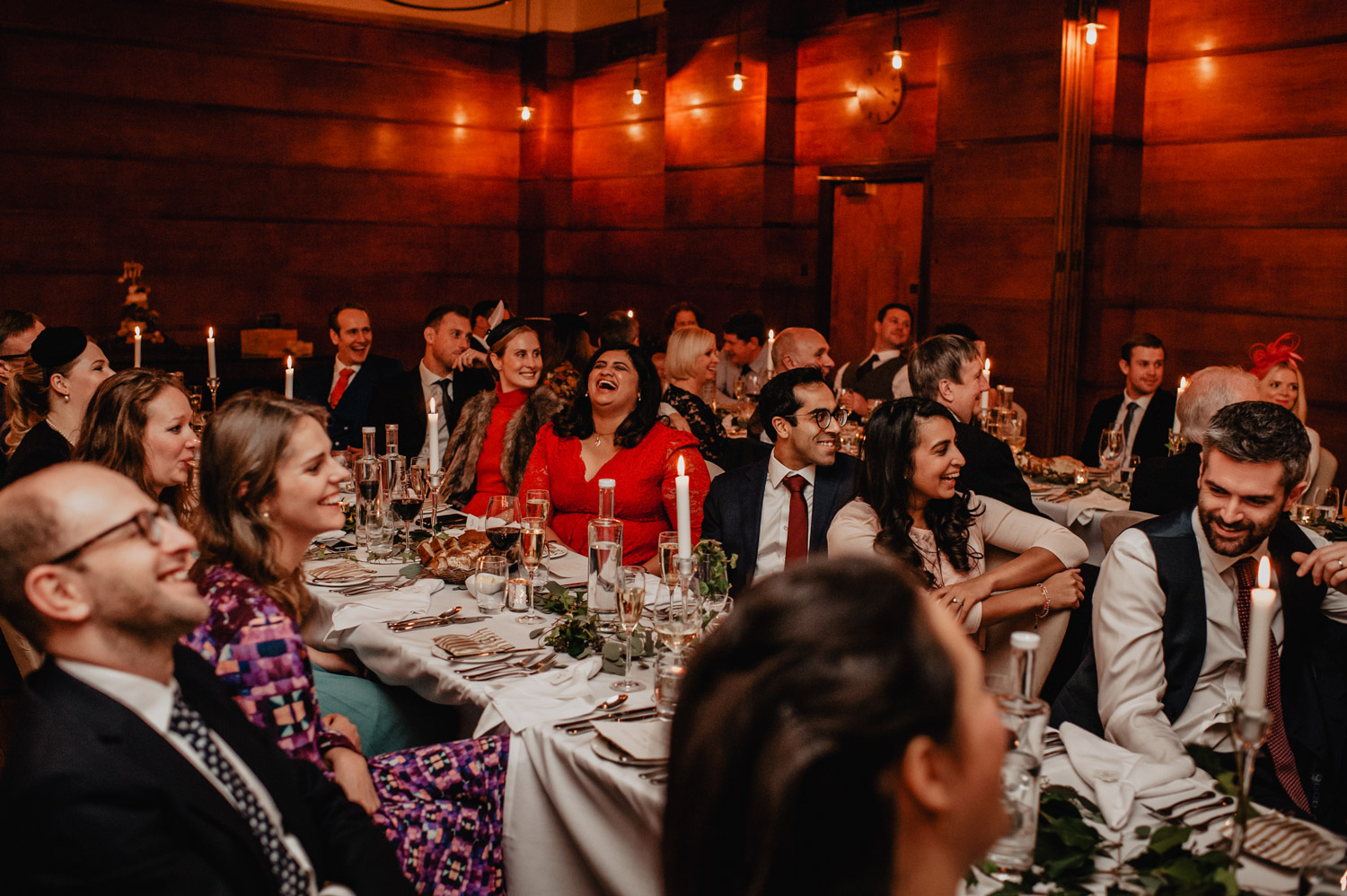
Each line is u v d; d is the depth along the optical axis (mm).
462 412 4539
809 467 3260
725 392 7668
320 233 10180
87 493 1421
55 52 8844
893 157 7957
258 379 8688
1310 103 5910
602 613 2643
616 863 1888
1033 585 2729
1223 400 3578
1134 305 6926
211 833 1433
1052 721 2475
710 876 759
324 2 9891
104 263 9211
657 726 1993
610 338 5559
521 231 11266
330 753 2033
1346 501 4125
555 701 2180
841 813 727
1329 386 5941
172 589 1461
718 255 9109
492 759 2104
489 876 2102
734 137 8844
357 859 1706
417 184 10625
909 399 2748
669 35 9320
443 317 5355
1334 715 2256
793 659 748
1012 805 1518
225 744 1607
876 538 2746
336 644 2785
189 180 9508
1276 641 2273
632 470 3672
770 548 3270
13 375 3771
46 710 1402
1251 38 6148
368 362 6047
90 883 1348
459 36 10625
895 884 745
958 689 755
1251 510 2096
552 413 4285
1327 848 1563
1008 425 5043
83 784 1350
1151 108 6695
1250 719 1451
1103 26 6520
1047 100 6602
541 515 3055
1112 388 6957
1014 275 6898
